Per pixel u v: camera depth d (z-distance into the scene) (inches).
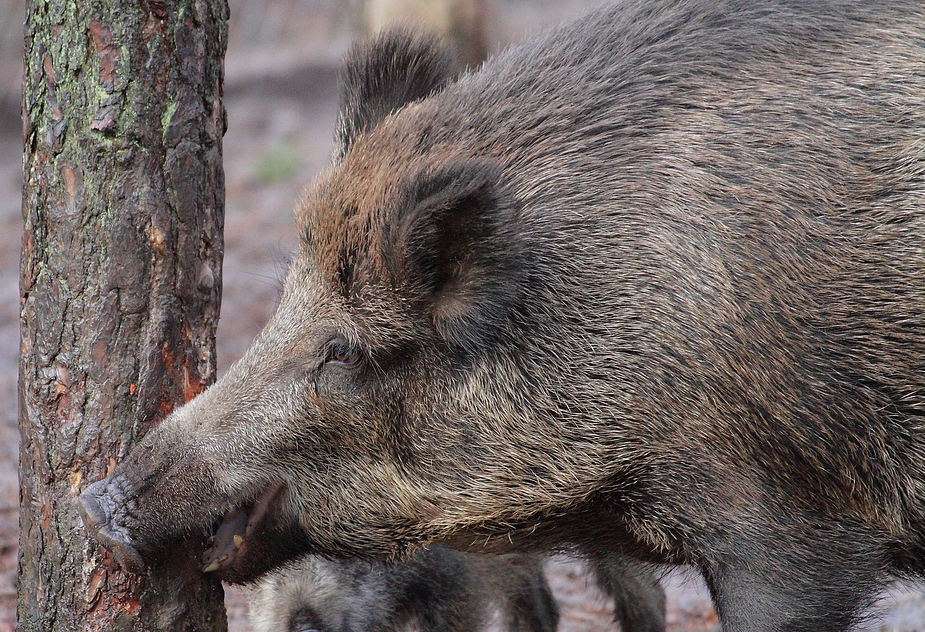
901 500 353.4
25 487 382.3
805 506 350.0
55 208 366.6
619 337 346.6
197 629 378.9
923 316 341.7
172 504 350.6
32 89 367.2
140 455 354.6
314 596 470.9
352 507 368.8
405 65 402.0
